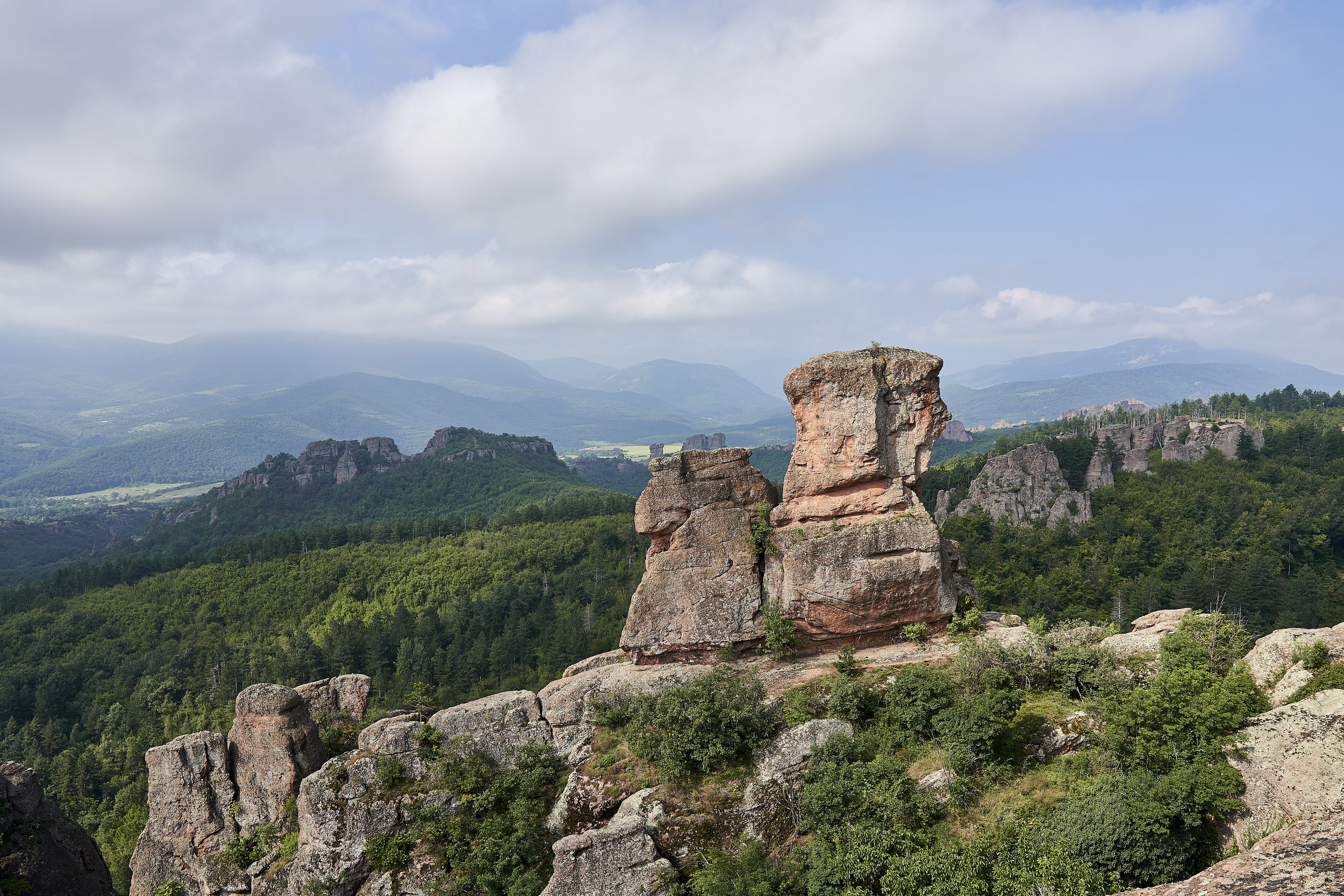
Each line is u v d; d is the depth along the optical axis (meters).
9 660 166.12
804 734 37.34
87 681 151.50
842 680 39.72
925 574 43.84
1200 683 32.81
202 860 46.62
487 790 41.47
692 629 45.72
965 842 31.14
